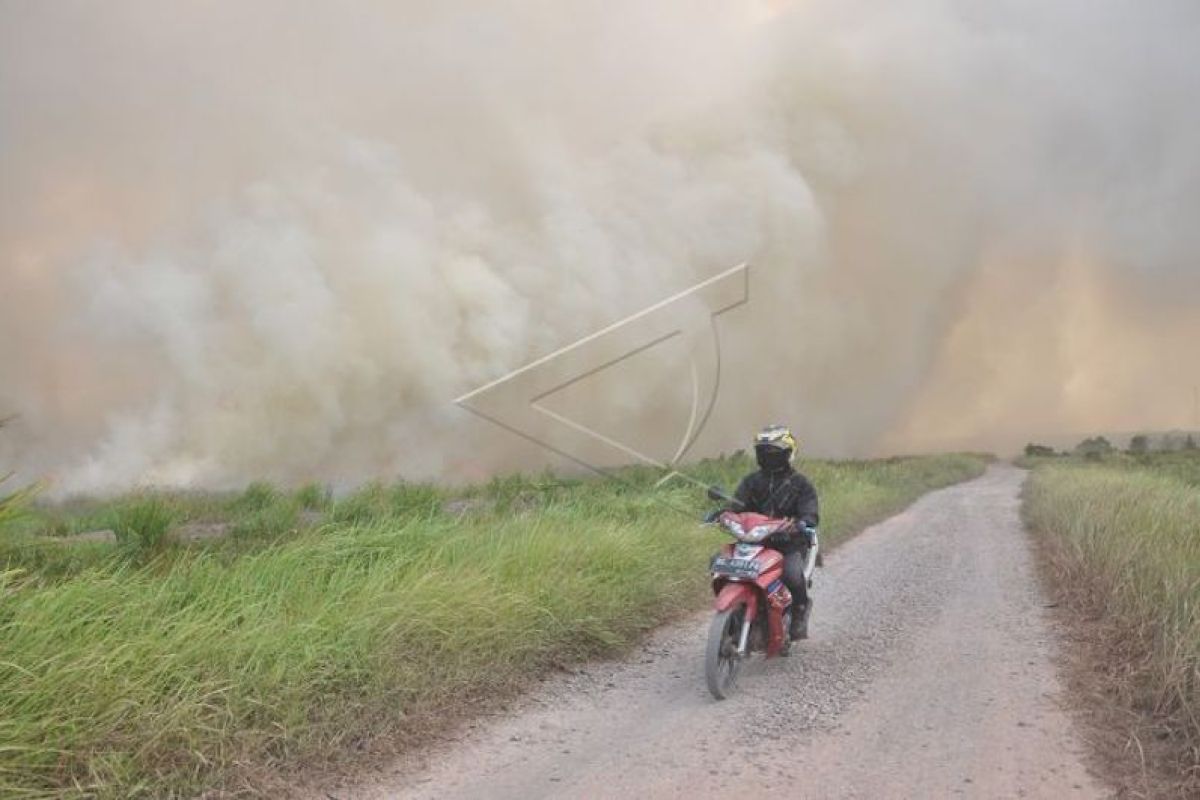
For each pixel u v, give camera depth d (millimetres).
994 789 4375
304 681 4988
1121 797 4234
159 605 5477
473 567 7262
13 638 4312
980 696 5902
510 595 6645
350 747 4781
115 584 5395
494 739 5164
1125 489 16047
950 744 5016
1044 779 4477
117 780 3898
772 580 6453
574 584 7395
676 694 6109
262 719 4660
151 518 8828
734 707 5805
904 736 5176
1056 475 28000
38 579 5578
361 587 6340
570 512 10711
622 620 7559
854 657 7070
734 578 6312
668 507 13000
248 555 7660
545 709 5734
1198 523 10469
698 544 10602
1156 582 7391
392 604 6008
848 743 5078
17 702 3971
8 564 5727
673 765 4758
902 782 4488
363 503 12688
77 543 8391
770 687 6273
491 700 5789
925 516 19172
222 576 6195
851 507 17406
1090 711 5477
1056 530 13445
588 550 8422
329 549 7355
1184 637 5637
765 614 6508
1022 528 16469
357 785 4449
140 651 4590
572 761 4820
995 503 23203
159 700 4449
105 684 4250
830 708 5750
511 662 6230
